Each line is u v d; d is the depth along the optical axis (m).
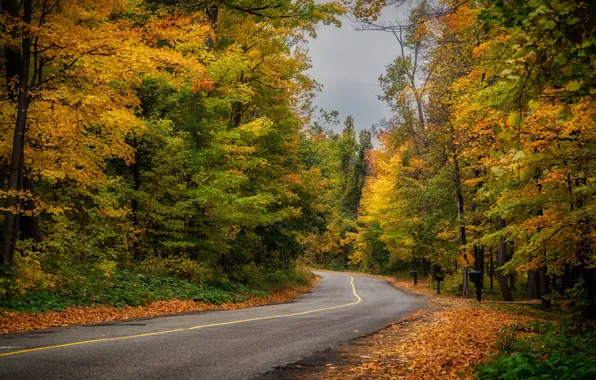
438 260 36.41
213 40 21.12
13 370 6.27
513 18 5.17
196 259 22.73
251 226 24.61
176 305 17.38
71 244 16.30
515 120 5.27
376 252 66.38
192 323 12.10
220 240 22.52
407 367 7.59
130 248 21.58
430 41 18.77
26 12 13.01
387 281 50.34
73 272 15.48
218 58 21.11
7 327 10.35
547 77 5.32
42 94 12.61
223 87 22.45
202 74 14.38
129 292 16.34
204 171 21.80
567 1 4.82
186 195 21.50
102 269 16.47
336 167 83.94
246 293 25.00
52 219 17.61
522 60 5.09
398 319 15.02
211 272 23.20
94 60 13.20
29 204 14.79
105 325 11.37
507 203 14.51
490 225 27.77
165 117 22.39
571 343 8.84
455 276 35.56
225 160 22.72
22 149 12.74
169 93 22.09
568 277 22.64
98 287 15.59
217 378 6.38
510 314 17.55
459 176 28.48
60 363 6.79
